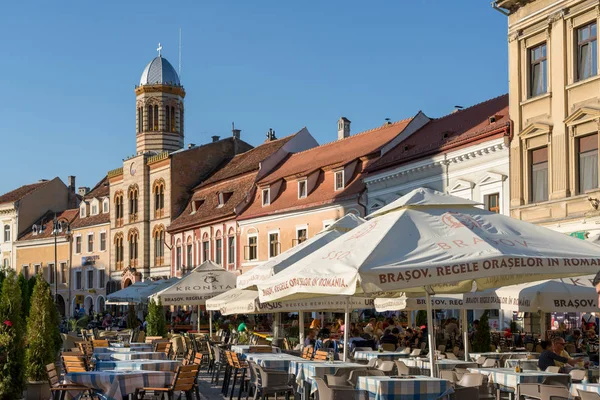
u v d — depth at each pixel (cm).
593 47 3000
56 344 2281
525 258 1243
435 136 4072
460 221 1356
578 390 1223
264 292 1493
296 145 6181
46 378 2047
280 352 2544
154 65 8150
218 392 2342
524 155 3278
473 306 2175
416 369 1894
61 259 9156
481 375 1523
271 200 5416
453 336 3088
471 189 3572
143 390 1658
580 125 3020
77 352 2398
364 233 1385
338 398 1365
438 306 2325
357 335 3262
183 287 3161
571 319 3241
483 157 3516
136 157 7725
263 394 1769
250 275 2042
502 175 3381
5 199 10256
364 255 1250
